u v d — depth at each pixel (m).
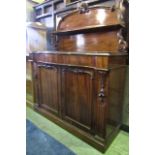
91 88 1.34
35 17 2.89
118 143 1.49
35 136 1.60
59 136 1.60
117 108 1.56
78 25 1.96
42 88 1.99
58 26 2.24
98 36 1.79
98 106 1.32
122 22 1.50
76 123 1.58
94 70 1.28
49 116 1.92
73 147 1.43
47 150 1.39
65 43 2.19
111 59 1.21
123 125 1.74
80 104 1.49
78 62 1.39
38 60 1.93
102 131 1.34
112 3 1.74
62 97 1.68
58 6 2.47
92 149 1.40
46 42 2.70
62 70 1.59
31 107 2.34
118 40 1.59
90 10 1.80
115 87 1.42
